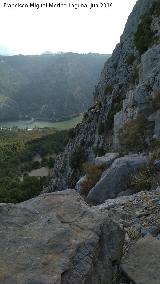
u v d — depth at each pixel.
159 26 42.62
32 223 7.12
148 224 10.88
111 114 43.56
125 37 59.50
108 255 7.28
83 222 7.34
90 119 53.91
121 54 57.50
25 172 155.62
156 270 7.86
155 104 25.66
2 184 118.25
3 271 5.80
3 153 197.12
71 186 51.59
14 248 6.35
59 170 60.78
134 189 17.94
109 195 18.80
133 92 29.03
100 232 7.12
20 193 89.81
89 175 22.61
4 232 6.73
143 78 32.94
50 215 7.43
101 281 6.85
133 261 8.16
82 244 6.63
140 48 45.28
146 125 25.23
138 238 9.32
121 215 11.63
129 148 24.78
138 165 19.19
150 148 22.55
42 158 181.88
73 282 6.02
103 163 23.12
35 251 6.30
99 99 59.66
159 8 44.41
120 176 18.94
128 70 47.28
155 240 8.85
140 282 7.58
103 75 64.06
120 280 7.82
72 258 6.28
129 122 27.16
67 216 7.56
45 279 5.72
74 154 52.69
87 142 51.53
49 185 67.12
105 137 42.81
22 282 5.63
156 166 18.25
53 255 6.26
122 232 8.03
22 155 186.50
